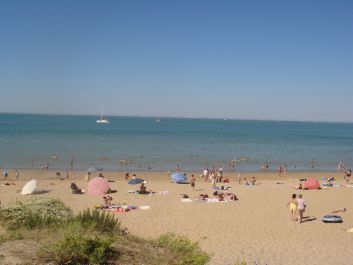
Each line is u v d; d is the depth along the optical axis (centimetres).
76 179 4584
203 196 3291
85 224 1279
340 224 2392
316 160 7431
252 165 6538
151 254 1138
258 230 2242
